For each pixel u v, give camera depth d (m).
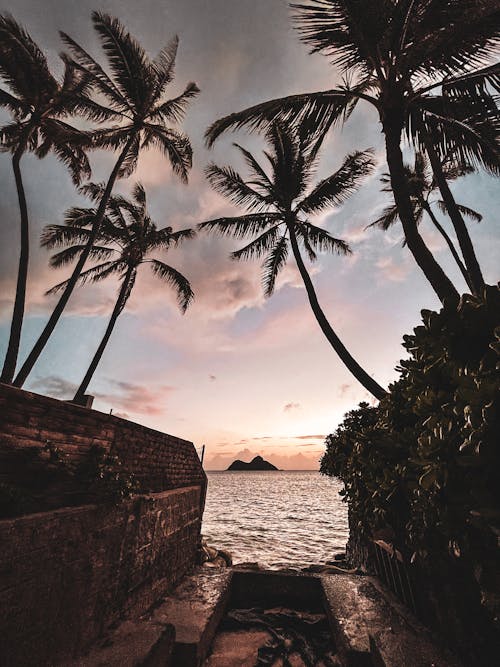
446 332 1.83
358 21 5.71
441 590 2.63
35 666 2.14
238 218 11.80
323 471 7.10
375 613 3.71
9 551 1.98
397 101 6.21
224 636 4.27
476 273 6.36
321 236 11.89
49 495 2.58
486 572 1.53
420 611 3.29
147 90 11.75
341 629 3.41
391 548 3.64
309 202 11.50
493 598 1.49
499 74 5.85
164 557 4.55
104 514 3.04
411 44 5.94
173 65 12.50
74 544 2.59
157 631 3.01
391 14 5.62
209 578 5.34
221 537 15.57
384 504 2.97
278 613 4.80
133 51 11.12
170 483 5.46
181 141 12.81
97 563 2.90
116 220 15.34
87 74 11.20
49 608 2.29
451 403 1.75
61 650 2.39
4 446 2.30
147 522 3.99
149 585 4.04
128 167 13.48
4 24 9.67
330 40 6.26
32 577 2.15
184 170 13.20
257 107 6.74
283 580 5.41
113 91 11.68
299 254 11.01
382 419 3.28
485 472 1.40
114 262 15.75
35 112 11.27
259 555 11.84
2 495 2.14
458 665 2.33
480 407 1.41
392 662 2.41
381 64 6.32
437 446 1.73
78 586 2.62
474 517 1.43
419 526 2.37
